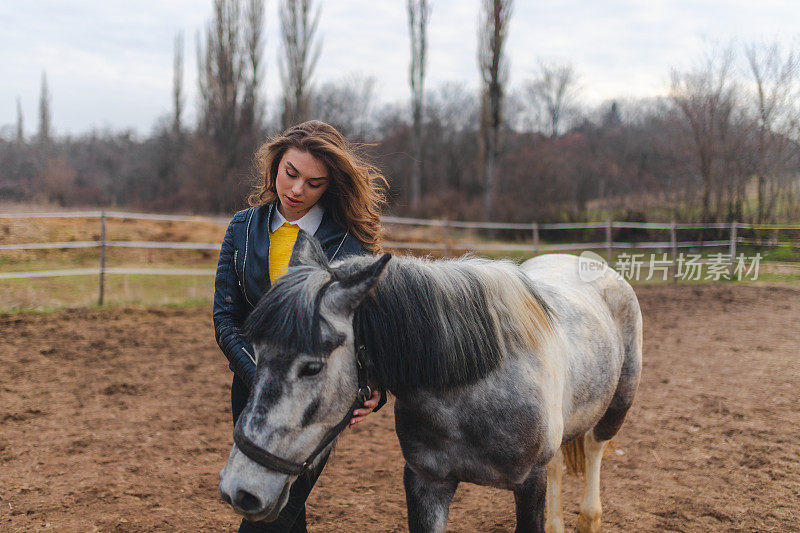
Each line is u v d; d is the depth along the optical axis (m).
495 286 1.85
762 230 15.23
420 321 1.62
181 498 3.06
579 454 2.74
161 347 6.32
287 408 1.40
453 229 19.23
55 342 6.27
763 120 16.64
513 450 1.77
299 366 1.40
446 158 33.22
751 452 3.69
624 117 30.48
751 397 4.89
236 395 1.92
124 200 32.62
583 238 18.86
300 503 1.78
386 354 1.59
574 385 2.16
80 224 12.94
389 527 2.83
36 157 36.53
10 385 4.89
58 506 2.90
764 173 16.58
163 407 4.56
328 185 1.83
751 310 9.23
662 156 19.55
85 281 9.84
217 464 3.55
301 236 1.63
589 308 2.46
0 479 3.18
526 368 1.83
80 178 34.38
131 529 2.71
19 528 2.67
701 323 8.22
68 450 3.65
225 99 27.25
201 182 26.31
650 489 3.21
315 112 33.28
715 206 17.31
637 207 19.28
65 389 4.88
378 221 2.01
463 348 1.68
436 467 1.86
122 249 12.23
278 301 1.44
